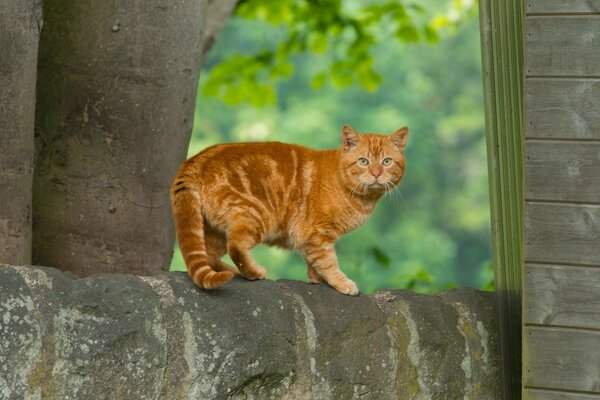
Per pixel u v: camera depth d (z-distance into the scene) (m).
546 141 8.09
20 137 7.88
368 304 8.38
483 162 38.56
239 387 7.50
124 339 6.99
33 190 9.00
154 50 9.05
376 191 9.31
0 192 7.81
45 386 6.63
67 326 6.77
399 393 8.34
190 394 7.28
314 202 8.98
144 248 9.19
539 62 8.08
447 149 38.72
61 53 8.98
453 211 37.72
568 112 8.05
